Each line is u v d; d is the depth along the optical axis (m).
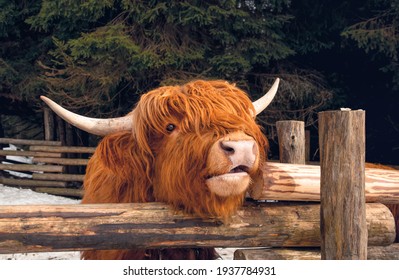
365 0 10.98
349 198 2.50
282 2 10.73
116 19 9.91
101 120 2.87
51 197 10.84
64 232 2.43
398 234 3.68
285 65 11.10
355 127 2.51
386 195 3.03
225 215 2.57
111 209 2.55
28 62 11.52
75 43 8.98
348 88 11.99
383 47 9.95
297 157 3.55
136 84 9.97
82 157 12.88
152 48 9.49
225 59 9.45
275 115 10.88
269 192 2.72
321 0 10.88
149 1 9.43
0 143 12.37
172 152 2.58
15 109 14.63
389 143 13.61
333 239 2.53
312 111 10.66
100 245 2.51
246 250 2.88
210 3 9.79
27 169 11.64
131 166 2.84
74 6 9.31
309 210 2.88
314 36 11.18
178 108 2.62
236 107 2.71
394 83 11.59
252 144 2.35
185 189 2.51
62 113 2.77
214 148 2.36
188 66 9.96
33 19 10.34
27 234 2.37
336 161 2.52
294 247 2.95
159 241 2.59
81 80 9.79
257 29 9.75
